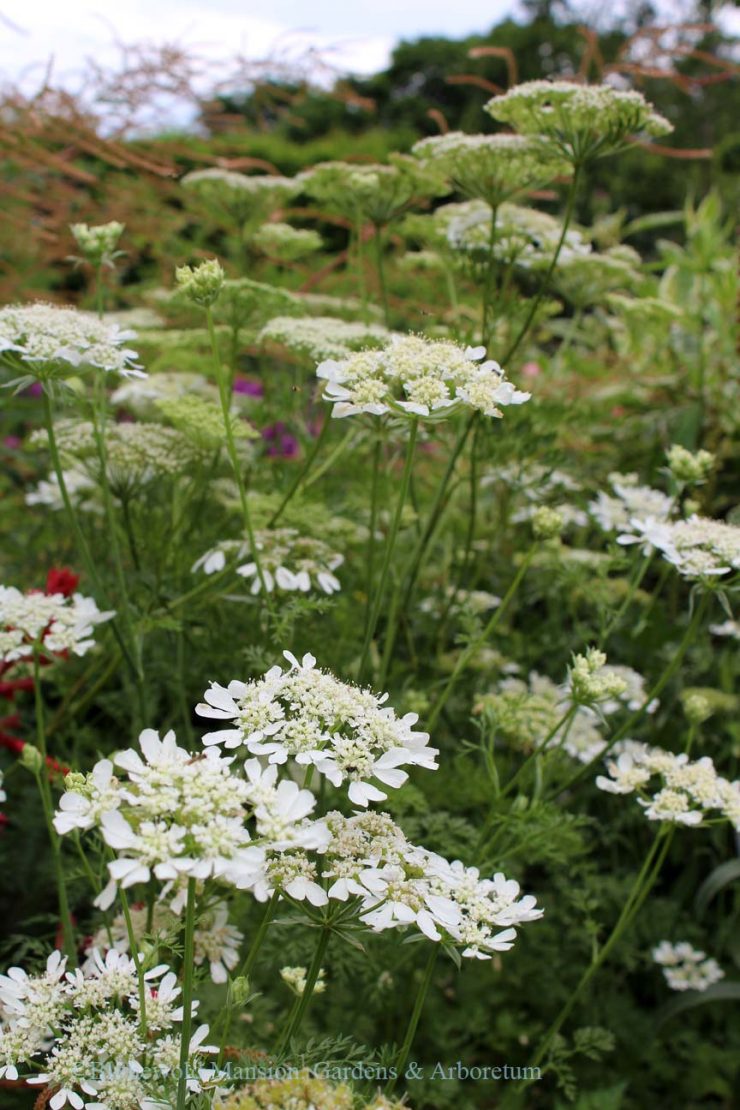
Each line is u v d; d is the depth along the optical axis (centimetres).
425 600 400
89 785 159
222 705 173
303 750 167
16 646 244
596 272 415
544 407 387
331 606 268
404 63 1816
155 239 570
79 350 245
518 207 381
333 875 166
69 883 295
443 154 328
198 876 138
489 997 335
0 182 538
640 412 562
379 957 271
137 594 334
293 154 847
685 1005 339
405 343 224
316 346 292
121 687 402
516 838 298
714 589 267
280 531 305
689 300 591
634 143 315
